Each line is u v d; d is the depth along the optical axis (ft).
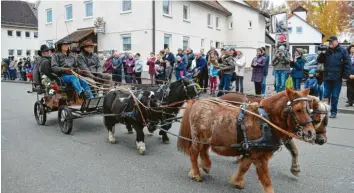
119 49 87.86
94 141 28.17
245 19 123.24
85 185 18.76
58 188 18.37
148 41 82.79
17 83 87.40
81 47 35.22
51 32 106.22
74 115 30.30
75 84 30.63
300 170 20.92
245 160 17.70
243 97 21.95
